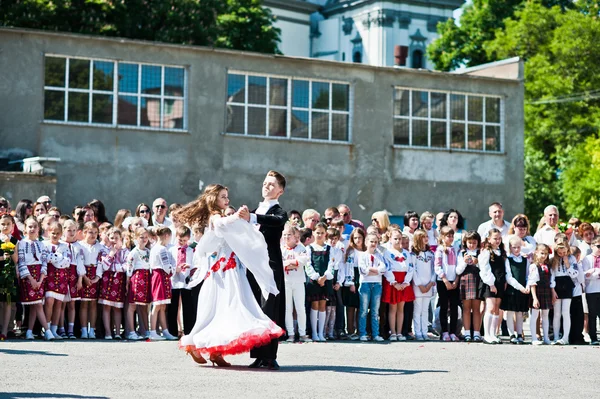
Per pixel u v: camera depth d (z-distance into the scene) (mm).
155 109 25609
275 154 27031
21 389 7484
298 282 13742
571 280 14484
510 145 30359
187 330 13781
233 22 45594
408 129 28922
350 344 13156
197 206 9570
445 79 29438
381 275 14445
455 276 14703
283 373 8898
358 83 28219
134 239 14000
